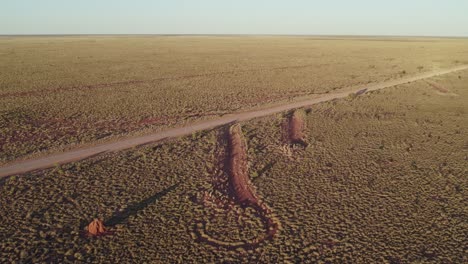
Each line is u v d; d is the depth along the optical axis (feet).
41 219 43.06
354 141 71.97
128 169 58.13
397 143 70.49
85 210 45.16
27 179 53.83
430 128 80.74
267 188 51.39
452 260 35.24
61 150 66.69
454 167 58.34
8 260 35.55
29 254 36.55
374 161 61.36
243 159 62.80
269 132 78.79
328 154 64.90
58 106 102.83
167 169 58.34
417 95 118.01
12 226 41.57
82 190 50.60
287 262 35.24
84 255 36.40
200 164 60.54
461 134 76.07
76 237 39.37
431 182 52.90
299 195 49.16
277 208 45.60
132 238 39.34
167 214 44.39
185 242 38.65
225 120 89.51
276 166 59.62
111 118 90.53
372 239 38.73
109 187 51.62
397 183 52.70
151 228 41.32
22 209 45.29
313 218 43.09
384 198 48.03
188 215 44.24
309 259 35.68
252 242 38.78
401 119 88.48
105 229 41.04
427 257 35.73
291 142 72.33
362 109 98.94
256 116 93.35
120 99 112.78
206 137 74.74
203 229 41.19
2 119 87.25
